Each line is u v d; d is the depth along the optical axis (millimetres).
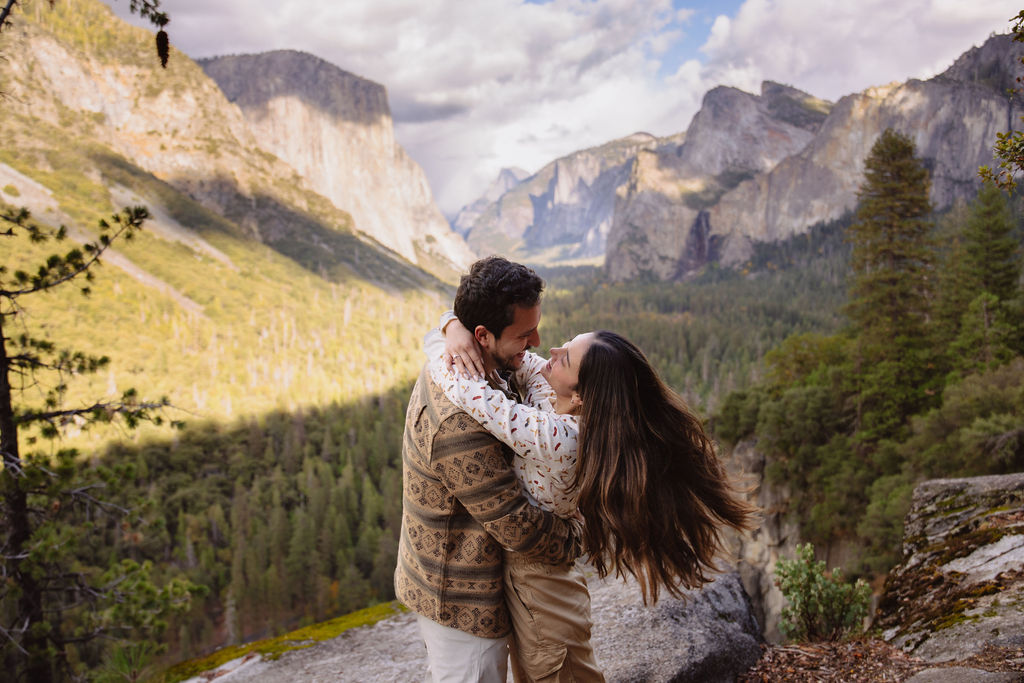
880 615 3637
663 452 1690
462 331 1666
